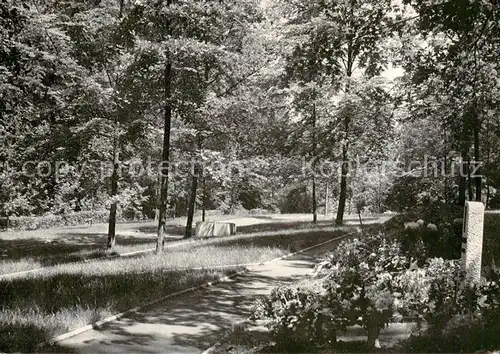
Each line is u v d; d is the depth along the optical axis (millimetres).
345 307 6160
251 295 11195
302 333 6172
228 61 19375
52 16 17797
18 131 19797
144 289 11188
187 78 18172
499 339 5641
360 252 12531
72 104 19484
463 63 11266
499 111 13266
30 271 15930
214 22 18422
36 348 6840
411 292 7082
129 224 38125
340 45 10523
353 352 5891
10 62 15898
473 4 8594
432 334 5934
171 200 44719
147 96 18359
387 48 16172
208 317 9195
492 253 11852
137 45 17328
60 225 38688
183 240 26234
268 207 59281
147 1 16984
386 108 24594
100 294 10398
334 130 27828
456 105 12164
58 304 9461
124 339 7711
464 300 6613
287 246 19531
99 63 21547
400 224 15344
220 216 47219
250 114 25781
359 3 10383
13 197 30641
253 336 7391
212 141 25172
